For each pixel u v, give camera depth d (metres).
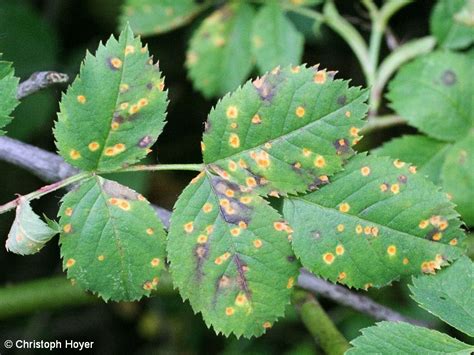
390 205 0.24
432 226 0.24
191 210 0.24
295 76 0.24
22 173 0.38
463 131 0.29
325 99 0.24
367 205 0.24
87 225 0.24
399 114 0.29
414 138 0.29
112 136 0.24
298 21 0.35
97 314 0.41
